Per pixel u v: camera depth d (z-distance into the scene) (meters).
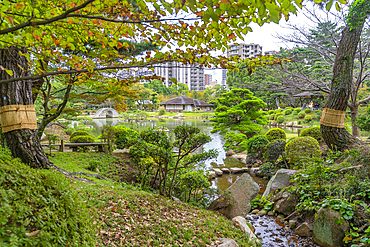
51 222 1.67
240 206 6.03
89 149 11.61
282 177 7.01
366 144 6.43
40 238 1.51
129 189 6.41
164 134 5.91
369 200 4.39
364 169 5.17
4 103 5.57
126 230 3.46
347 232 4.02
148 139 5.96
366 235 3.69
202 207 6.45
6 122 5.59
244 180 6.55
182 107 64.06
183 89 84.81
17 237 1.38
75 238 1.84
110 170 8.95
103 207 4.00
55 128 20.34
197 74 105.69
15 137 5.71
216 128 17.95
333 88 6.83
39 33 1.97
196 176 6.47
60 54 2.51
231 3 1.44
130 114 42.12
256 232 5.15
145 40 2.41
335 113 6.77
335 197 4.50
